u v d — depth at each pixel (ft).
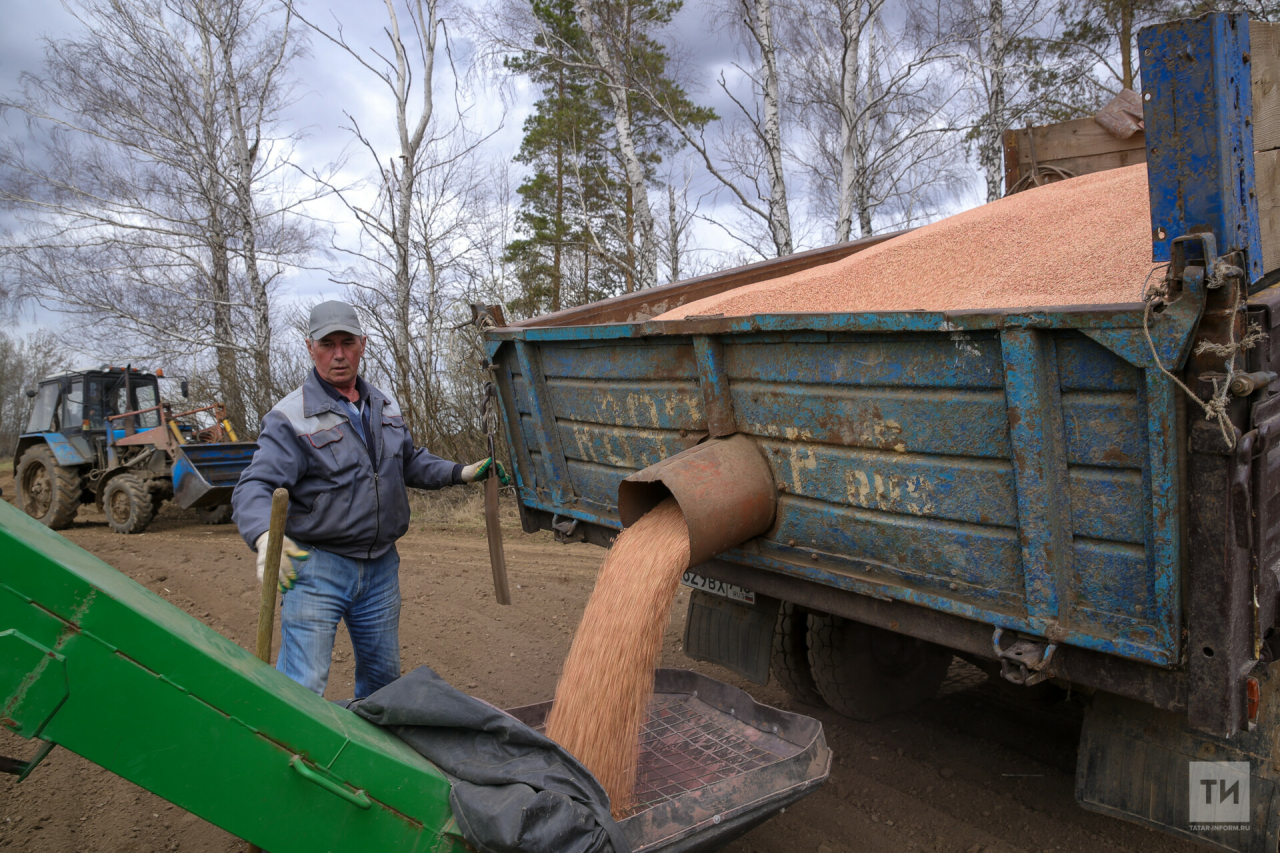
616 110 36.45
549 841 6.13
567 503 13.01
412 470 11.50
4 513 5.79
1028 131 19.61
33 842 10.36
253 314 56.90
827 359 8.56
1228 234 6.11
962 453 7.68
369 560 10.38
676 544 9.08
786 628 12.84
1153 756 7.94
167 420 34.78
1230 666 6.18
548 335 11.82
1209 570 6.20
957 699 14.10
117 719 5.31
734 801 7.57
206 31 53.57
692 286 16.76
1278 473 6.95
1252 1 36.29
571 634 18.10
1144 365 6.18
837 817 10.48
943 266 12.16
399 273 42.98
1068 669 7.38
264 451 9.43
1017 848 9.61
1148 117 6.43
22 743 13.50
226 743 5.64
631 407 11.14
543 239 62.08
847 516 8.89
